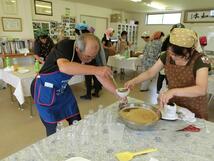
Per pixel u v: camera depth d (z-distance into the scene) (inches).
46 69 50.8
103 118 42.7
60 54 44.4
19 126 89.7
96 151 31.3
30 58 159.8
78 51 43.6
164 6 242.7
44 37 131.6
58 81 51.1
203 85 41.8
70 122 57.0
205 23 255.1
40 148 31.4
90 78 123.6
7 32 154.7
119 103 49.6
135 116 40.8
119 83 168.6
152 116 40.9
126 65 167.6
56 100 52.9
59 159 29.0
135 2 219.8
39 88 52.8
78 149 31.6
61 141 33.6
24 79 90.1
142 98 136.5
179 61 45.4
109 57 174.7
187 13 268.8
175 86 48.5
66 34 228.5
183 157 30.3
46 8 200.4
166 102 41.8
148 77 52.9
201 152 31.6
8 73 100.7
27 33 167.8
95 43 42.2
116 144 33.3
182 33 39.9
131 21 309.9
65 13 223.1
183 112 43.5
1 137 80.2
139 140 34.8
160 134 36.8
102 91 146.6
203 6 232.5
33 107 109.1
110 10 287.6
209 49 236.4
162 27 303.3
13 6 153.7
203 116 49.7
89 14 255.4
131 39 317.7
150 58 141.4
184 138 35.7
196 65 43.5
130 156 30.0
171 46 41.6
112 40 209.8
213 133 37.6
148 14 317.1
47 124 52.5
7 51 148.6
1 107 110.2
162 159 29.7
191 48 41.1
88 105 118.6
